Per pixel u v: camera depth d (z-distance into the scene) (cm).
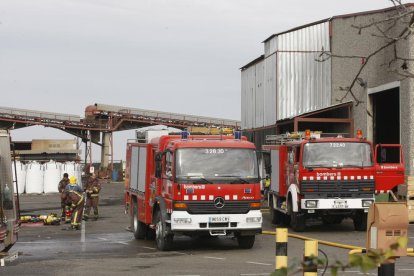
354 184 1920
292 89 3522
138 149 1859
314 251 589
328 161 1922
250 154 1551
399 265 1297
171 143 1568
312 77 3512
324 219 2272
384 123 3014
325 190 1916
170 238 1557
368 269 286
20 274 1187
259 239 1844
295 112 3525
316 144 1930
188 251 1568
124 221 2517
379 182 2194
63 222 2473
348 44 3219
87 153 7038
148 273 1188
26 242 1792
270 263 1330
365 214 1980
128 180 2014
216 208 1505
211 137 1648
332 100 3394
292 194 1970
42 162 4894
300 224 1975
